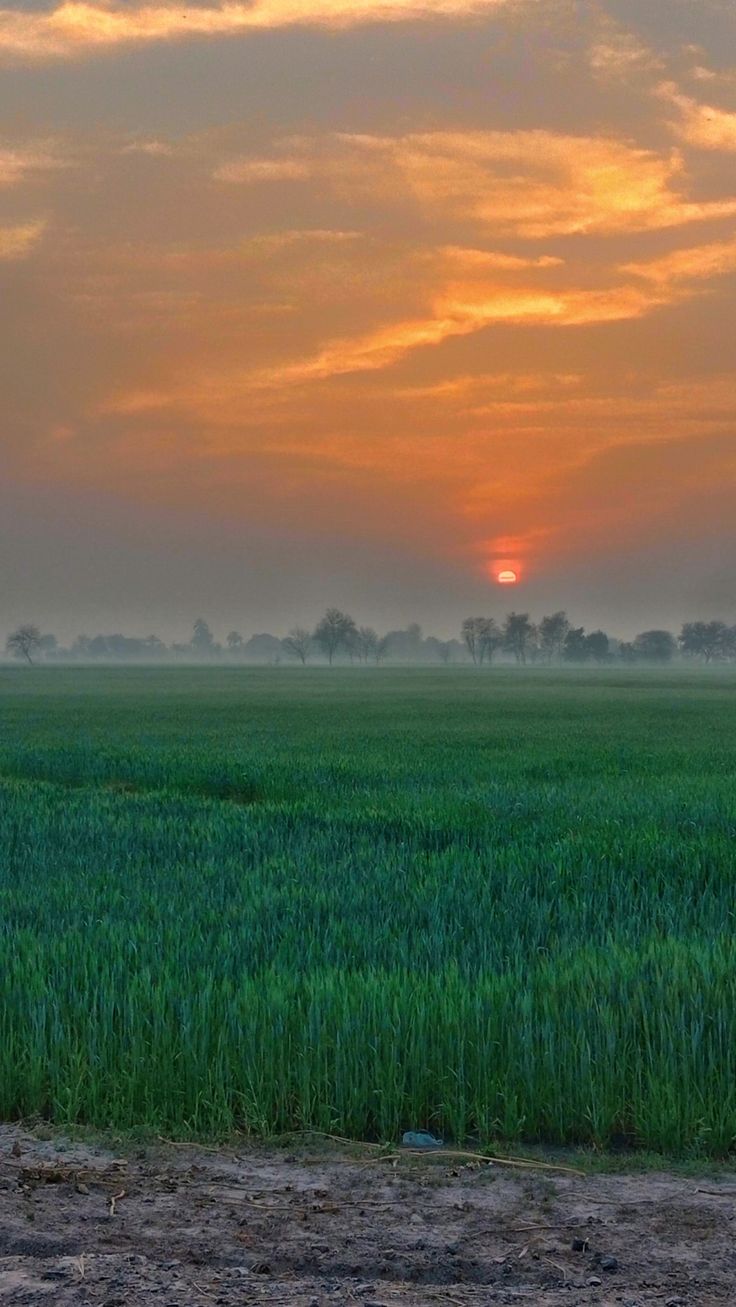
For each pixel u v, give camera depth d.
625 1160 6.86
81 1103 7.54
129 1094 7.46
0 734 53.19
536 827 19.12
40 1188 6.38
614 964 9.10
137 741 47.56
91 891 13.34
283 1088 7.36
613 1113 7.18
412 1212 6.10
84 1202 6.18
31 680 174.75
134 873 14.88
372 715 74.38
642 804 22.98
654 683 165.00
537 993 8.51
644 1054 7.70
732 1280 5.31
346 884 13.59
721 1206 6.21
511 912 11.91
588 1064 7.37
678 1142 7.00
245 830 18.34
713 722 65.38
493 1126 7.22
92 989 8.86
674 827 19.48
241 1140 7.11
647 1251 5.64
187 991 8.55
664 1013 7.96
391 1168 6.72
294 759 35.91
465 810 21.62
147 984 8.66
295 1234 5.79
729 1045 7.64
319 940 10.59
